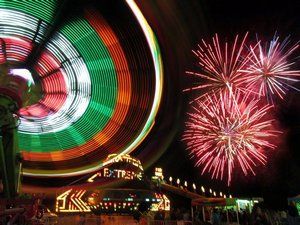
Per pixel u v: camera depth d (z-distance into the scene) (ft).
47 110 47.34
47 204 62.28
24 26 45.32
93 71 51.01
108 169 67.87
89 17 50.01
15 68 38.50
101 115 52.75
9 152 33.22
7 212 26.14
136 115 54.60
